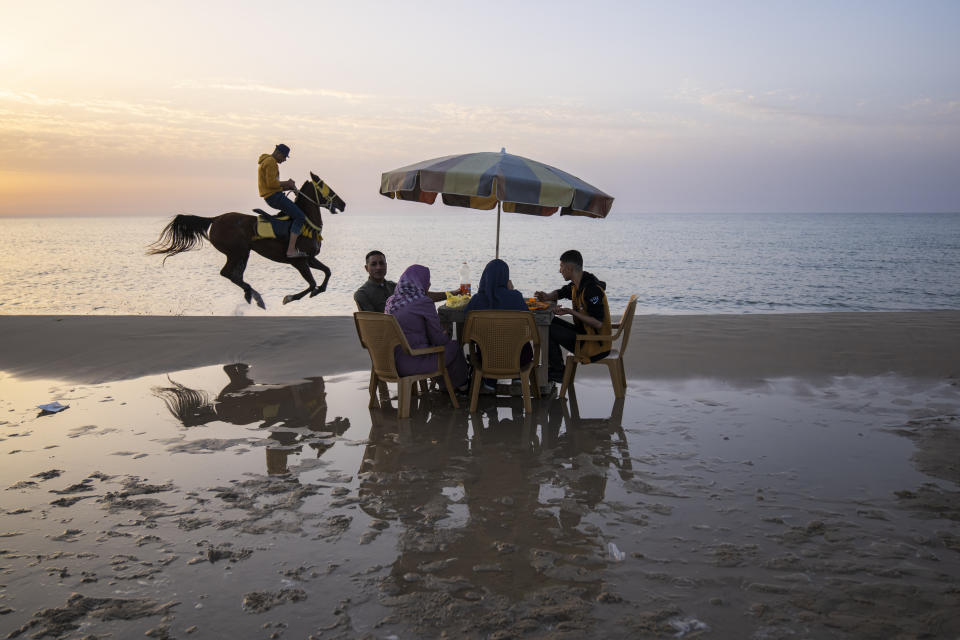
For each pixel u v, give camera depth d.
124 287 28.48
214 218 10.38
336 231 140.12
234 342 8.18
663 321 9.62
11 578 2.73
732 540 3.06
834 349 7.59
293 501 3.55
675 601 2.53
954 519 3.27
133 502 3.54
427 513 3.39
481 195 5.33
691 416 5.21
